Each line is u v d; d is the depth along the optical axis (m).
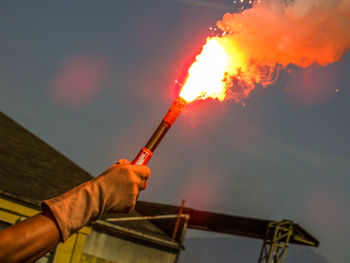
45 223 1.11
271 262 21.70
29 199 13.12
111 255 17.42
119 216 18.36
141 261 18.34
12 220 13.09
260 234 21.94
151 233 18.91
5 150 15.62
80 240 14.89
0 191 12.73
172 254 19.22
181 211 20.66
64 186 15.58
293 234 21.80
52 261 14.09
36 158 16.38
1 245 1.06
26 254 1.08
